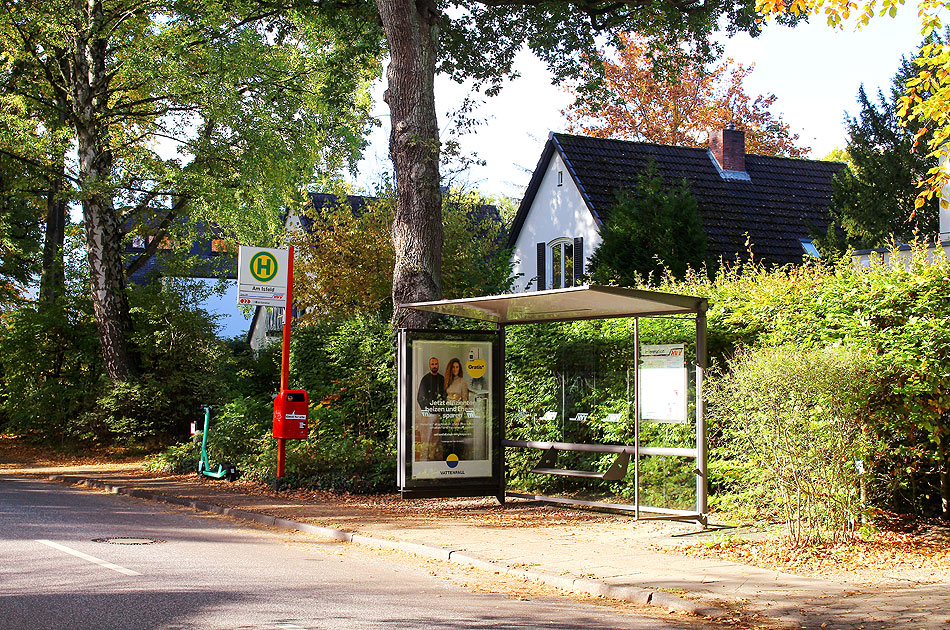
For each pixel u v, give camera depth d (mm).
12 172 28828
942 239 18609
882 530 10500
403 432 13641
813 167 32219
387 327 17984
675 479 12820
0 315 29906
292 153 26547
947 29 17281
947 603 7512
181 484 17172
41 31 24859
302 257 24812
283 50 26609
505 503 14336
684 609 7625
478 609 7555
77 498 15523
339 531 11625
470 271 23875
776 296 11758
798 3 12211
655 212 21562
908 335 10352
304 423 15953
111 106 27141
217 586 8172
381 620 7008
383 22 17703
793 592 7992
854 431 9992
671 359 11867
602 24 21688
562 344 14641
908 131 21016
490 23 22234
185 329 26734
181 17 24406
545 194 31453
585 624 7133
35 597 7504
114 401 25062
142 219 29078
